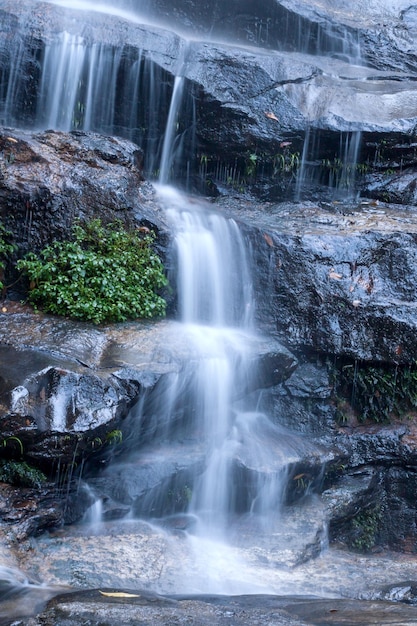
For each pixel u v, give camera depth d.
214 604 6.56
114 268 9.84
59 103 12.41
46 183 10.02
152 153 12.74
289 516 9.13
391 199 12.70
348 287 10.46
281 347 10.12
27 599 6.33
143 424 8.50
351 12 15.67
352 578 8.15
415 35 15.34
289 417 10.44
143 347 8.96
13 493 7.48
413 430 10.57
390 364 10.44
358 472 10.25
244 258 10.65
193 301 10.46
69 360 8.35
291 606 6.65
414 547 10.27
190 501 8.72
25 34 12.28
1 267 9.84
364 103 12.77
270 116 12.45
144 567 7.38
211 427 9.22
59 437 7.50
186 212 10.85
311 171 12.77
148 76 12.44
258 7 14.91
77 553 7.35
